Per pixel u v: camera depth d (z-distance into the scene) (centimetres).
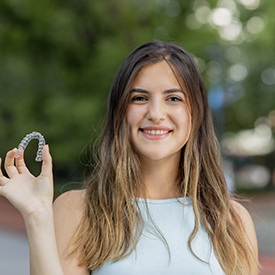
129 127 299
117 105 301
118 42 1870
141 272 282
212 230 301
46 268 262
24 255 1249
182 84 298
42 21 1898
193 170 308
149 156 295
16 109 2073
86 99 1922
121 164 298
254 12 2270
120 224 289
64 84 2003
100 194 297
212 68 2048
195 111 305
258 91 2786
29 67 2027
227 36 2177
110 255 282
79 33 1948
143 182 304
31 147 2006
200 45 1870
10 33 1917
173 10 1919
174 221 297
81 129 1891
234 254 297
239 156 3597
